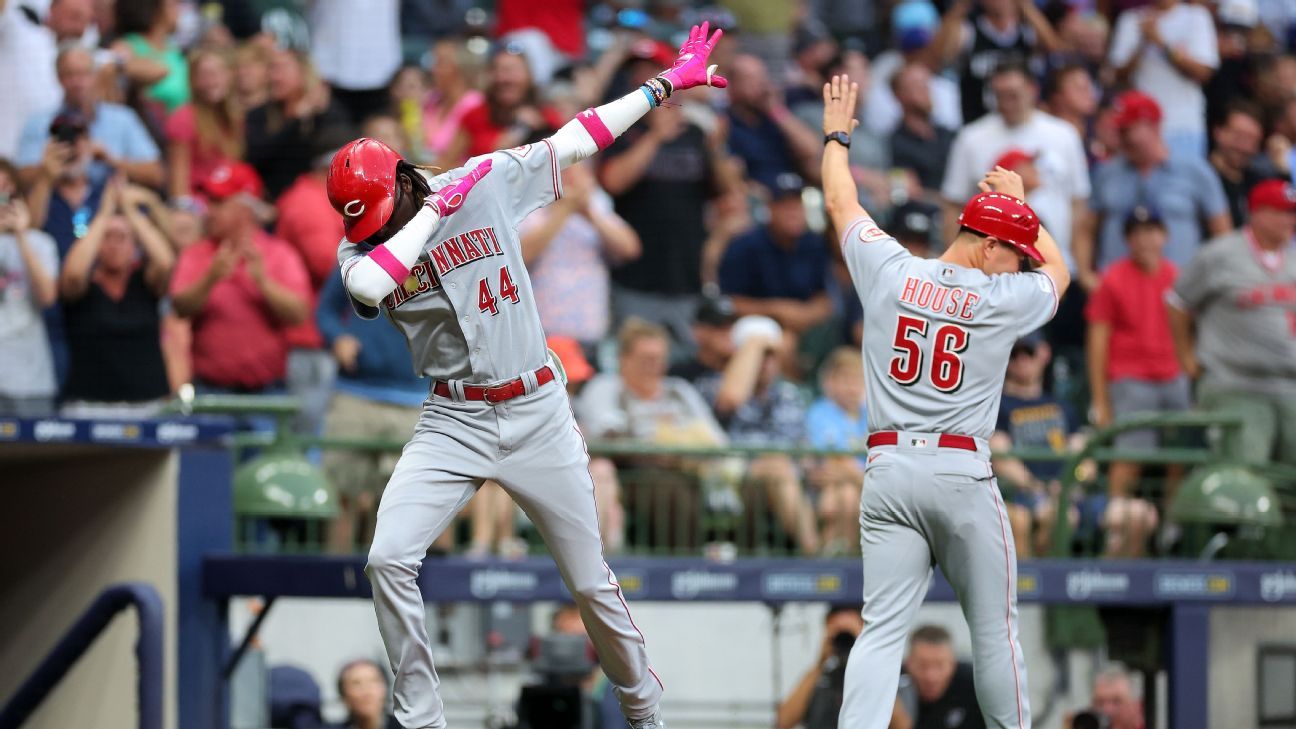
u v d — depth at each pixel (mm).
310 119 32812
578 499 14812
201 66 32250
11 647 24766
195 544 24016
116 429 22547
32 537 24891
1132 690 28219
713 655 30453
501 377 14469
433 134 34000
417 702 14562
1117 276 31578
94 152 29688
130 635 23516
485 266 14305
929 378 16078
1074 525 27953
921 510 16062
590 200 31234
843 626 26141
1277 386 29641
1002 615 16234
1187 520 25297
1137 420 25547
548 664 24891
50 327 28984
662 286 31719
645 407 28422
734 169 33469
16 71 30953
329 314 30000
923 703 25766
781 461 26734
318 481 24750
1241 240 30078
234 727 27188
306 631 31172
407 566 14273
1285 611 26547
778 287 32906
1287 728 26516
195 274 29984
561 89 32781
